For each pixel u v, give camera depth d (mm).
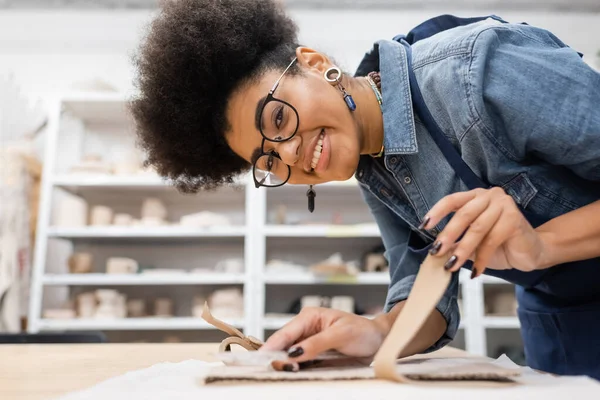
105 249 3311
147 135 1068
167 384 513
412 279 945
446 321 917
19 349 1130
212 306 2896
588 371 900
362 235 2842
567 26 3578
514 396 422
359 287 3307
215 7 928
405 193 910
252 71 897
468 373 502
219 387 485
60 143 3336
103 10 3570
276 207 3189
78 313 2869
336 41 3590
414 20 3611
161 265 3307
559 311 939
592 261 850
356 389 452
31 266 3068
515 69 720
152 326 2793
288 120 838
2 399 531
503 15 3574
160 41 957
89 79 3182
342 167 854
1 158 2803
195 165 1103
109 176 2938
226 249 3338
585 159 691
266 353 601
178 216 3387
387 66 878
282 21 991
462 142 786
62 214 2928
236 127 929
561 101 685
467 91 745
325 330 629
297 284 3309
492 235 559
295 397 426
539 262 619
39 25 3535
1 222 2691
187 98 967
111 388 493
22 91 3453
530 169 771
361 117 898
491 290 3092
